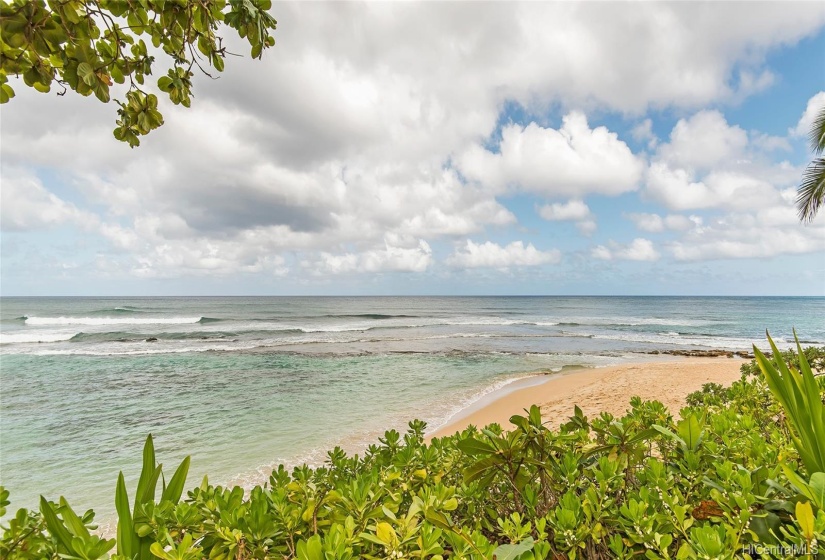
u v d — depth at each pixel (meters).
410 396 12.88
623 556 1.28
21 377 16.36
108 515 5.96
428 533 1.18
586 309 78.06
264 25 1.51
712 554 1.08
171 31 1.42
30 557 1.28
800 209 12.30
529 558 1.13
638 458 1.82
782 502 1.26
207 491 1.64
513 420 1.72
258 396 12.93
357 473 2.24
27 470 7.55
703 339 31.41
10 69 1.23
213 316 51.00
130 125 1.59
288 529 1.46
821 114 11.34
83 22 1.28
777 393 1.39
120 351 23.42
